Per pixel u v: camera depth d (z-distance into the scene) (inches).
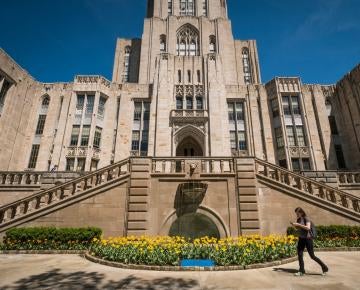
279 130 1161.4
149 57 1544.0
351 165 1103.6
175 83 1180.5
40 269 325.4
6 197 769.6
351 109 1129.4
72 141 1078.4
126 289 239.6
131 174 561.3
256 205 543.2
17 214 561.3
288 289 233.9
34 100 1172.5
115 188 555.5
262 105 1216.8
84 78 1166.3
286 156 1096.2
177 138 1061.8
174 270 315.9
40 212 527.8
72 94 1137.4
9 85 1060.5
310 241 290.0
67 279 275.3
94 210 537.0
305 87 1218.0
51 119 1133.7
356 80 1093.8
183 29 1620.3
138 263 336.5
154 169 575.5
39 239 473.4
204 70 1203.2
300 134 1146.7
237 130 1182.9
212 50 1599.4
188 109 1100.5
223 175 570.6
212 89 1143.6
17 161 1053.2
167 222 533.3
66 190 617.3
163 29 1625.2
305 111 1168.8
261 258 343.3
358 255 424.5
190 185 545.0
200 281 266.5
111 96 1189.7
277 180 577.3
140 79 1485.0
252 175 567.5
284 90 1203.2
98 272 308.2
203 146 1053.8
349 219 547.2
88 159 1042.7
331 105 1212.5
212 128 1063.6
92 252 411.5
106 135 1123.9
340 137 1153.4
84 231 488.4
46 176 775.7
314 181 574.6
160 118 1079.0
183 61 1226.0
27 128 1120.8
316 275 284.7
